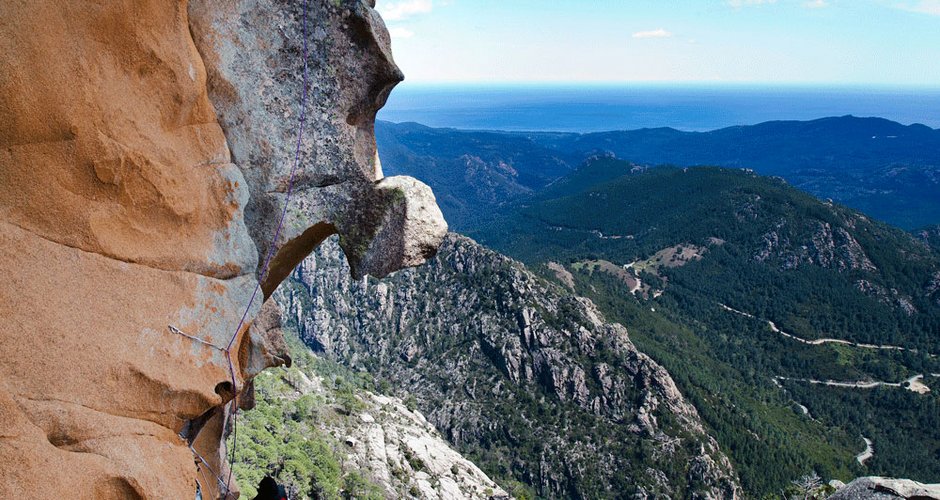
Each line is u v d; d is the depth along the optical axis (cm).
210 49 850
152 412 654
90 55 655
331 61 929
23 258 588
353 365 14088
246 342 996
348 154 961
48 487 511
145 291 684
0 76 574
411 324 14625
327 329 14838
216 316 762
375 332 14725
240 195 841
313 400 6172
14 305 565
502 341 12925
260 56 888
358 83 951
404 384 13250
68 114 621
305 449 4491
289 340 11206
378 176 1005
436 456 6944
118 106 682
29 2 599
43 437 534
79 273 625
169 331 695
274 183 909
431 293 14975
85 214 642
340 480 4384
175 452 657
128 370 629
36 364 561
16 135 593
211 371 733
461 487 6494
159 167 719
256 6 880
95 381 599
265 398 5478
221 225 811
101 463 561
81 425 568
